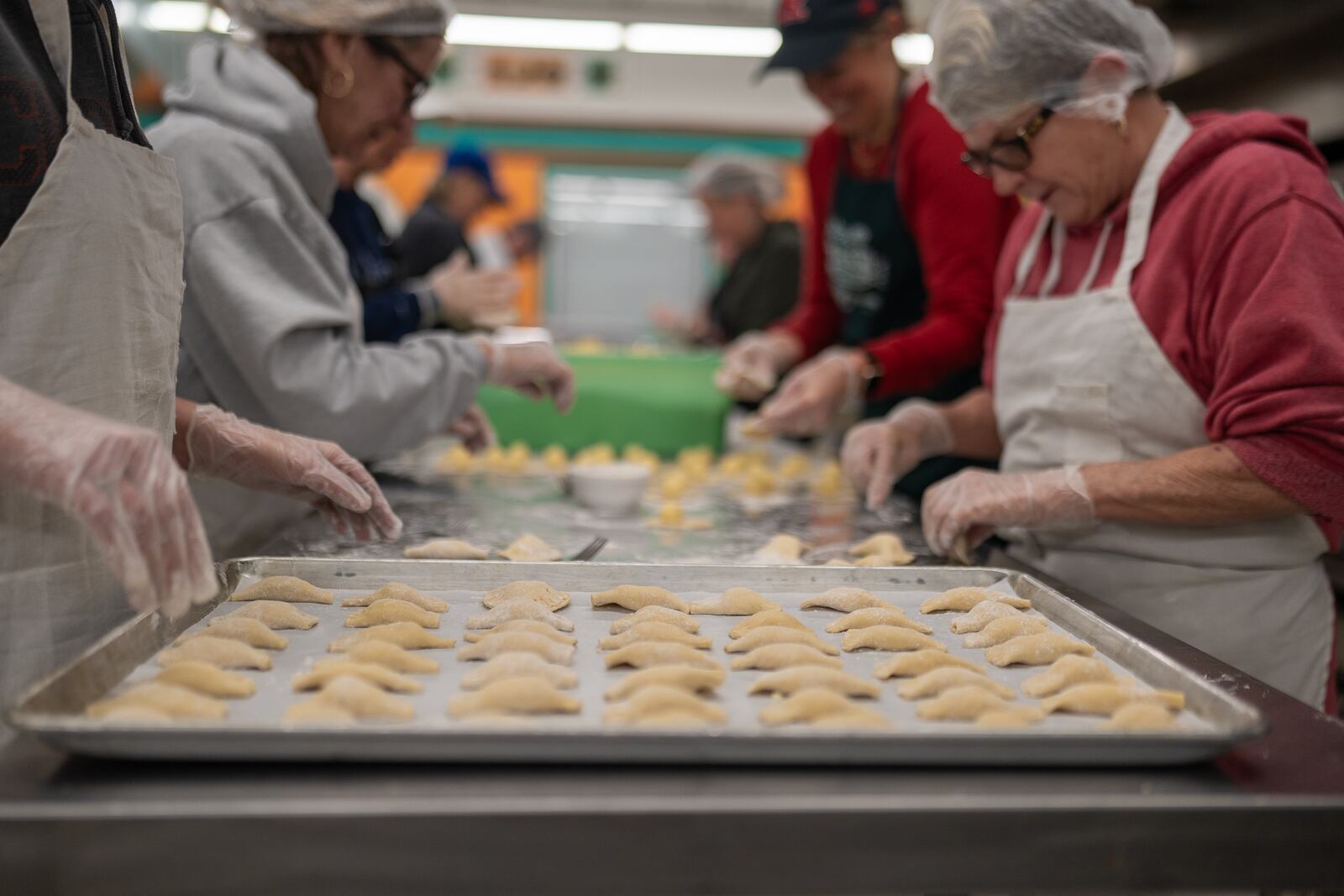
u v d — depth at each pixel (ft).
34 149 2.92
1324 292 3.66
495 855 1.95
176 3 14.89
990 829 2.01
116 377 3.10
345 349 4.73
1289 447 3.61
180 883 1.90
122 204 3.11
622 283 24.12
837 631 3.32
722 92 22.36
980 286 6.51
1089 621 3.15
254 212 4.35
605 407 9.14
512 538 4.99
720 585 3.77
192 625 3.07
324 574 3.63
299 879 1.92
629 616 3.31
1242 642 4.22
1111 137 4.33
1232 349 3.78
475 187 13.78
